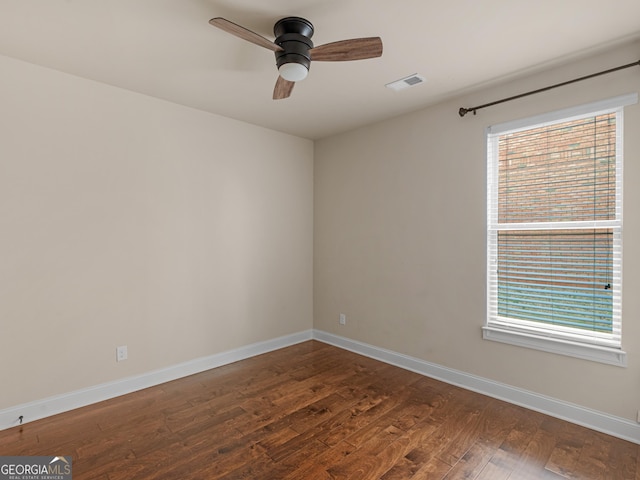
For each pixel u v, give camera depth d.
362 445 2.17
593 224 2.36
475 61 2.38
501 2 1.76
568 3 1.77
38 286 2.47
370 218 3.72
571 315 2.47
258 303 3.82
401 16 1.88
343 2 1.77
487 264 2.85
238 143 3.61
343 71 2.51
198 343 3.33
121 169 2.84
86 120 2.66
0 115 2.32
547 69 2.49
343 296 4.02
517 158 2.72
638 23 1.94
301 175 4.23
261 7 1.81
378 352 3.65
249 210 3.72
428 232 3.22
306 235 4.30
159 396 2.82
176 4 1.79
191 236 3.27
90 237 2.69
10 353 2.37
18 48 2.22
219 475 1.90
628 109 2.18
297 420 2.46
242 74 2.59
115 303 2.82
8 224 2.35
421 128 3.27
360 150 3.81
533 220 2.64
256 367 3.45
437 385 3.03
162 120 3.07
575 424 2.39
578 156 2.43
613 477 1.88
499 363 2.78
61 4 1.77
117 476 1.89
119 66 2.46
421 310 3.29
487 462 2.01
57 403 2.54
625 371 2.21
